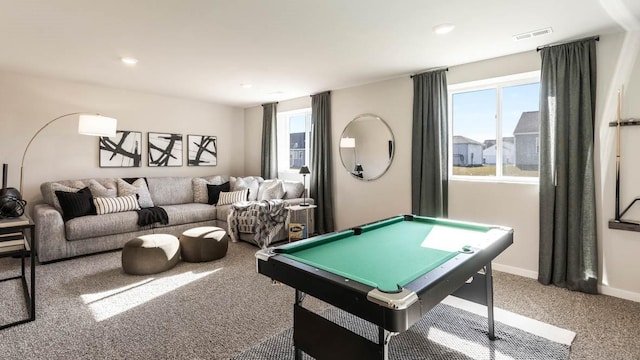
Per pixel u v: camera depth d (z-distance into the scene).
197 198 5.52
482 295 2.20
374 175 4.55
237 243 4.65
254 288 3.04
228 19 2.51
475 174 3.86
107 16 2.46
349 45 3.09
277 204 4.65
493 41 2.99
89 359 1.95
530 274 3.31
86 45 3.08
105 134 3.86
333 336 1.60
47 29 2.70
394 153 4.34
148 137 5.37
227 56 3.41
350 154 4.83
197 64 3.69
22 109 4.25
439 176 3.82
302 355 1.96
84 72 4.05
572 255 2.97
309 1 2.23
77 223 3.80
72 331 2.26
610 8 2.33
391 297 1.17
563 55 2.99
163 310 2.59
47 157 4.46
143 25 2.62
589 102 2.87
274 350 2.06
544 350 2.07
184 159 5.83
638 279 2.77
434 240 2.20
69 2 2.24
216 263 3.75
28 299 2.71
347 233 2.27
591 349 2.08
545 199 3.11
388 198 4.43
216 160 6.27
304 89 4.98
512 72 3.35
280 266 1.62
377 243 2.12
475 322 2.43
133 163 5.21
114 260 3.80
